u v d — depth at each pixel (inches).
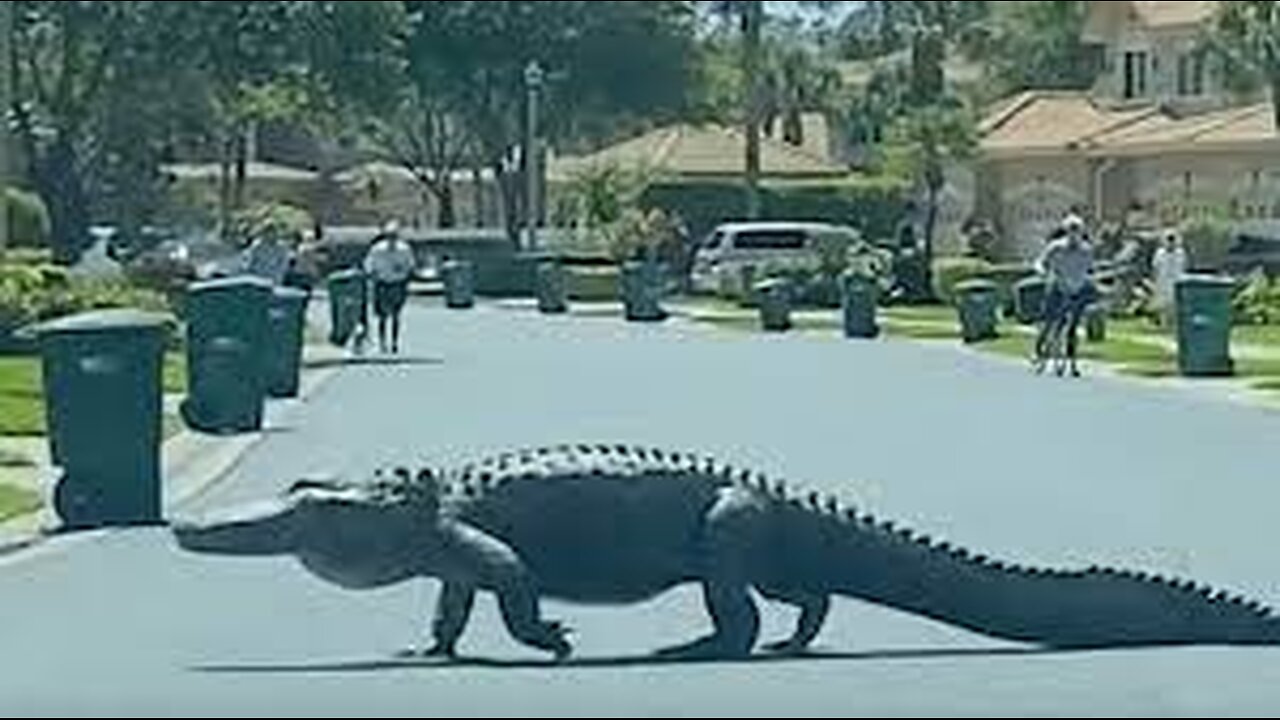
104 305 1685.5
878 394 1464.1
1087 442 1157.1
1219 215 2620.6
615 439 1165.1
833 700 518.9
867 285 2142.0
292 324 1384.1
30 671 565.0
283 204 4008.4
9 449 1028.5
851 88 4456.2
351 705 517.3
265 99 2874.0
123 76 2667.3
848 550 575.2
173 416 1200.2
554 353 1861.5
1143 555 760.3
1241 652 578.9
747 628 573.0
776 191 3476.9
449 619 578.2
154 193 3503.9
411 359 1775.3
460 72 3545.8
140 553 762.8
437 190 4060.0
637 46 3624.5
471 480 576.4
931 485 964.0
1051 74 4126.5
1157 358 1764.3
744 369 1685.5
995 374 1648.6
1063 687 534.3
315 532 570.6
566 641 573.3
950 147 3299.7
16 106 2610.7
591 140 4003.4
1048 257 1694.1
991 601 577.0
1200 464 1053.2
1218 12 3228.3
